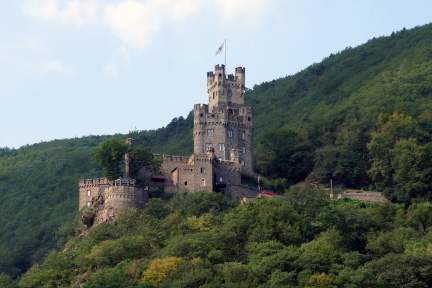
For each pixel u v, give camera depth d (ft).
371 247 471.21
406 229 502.38
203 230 508.53
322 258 432.25
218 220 525.34
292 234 488.85
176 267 439.22
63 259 505.25
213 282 406.62
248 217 508.94
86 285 434.71
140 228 522.88
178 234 501.15
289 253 434.71
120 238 508.53
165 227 523.29
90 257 491.72
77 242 552.41
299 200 545.03
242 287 395.14
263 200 540.52
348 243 485.97
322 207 530.27
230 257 468.34
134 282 428.56
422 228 524.52
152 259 468.34
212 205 556.51
